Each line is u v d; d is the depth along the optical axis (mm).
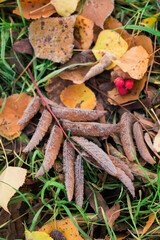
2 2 444
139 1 448
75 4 416
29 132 412
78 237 373
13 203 397
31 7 429
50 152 382
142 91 425
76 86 420
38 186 408
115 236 376
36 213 384
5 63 429
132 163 398
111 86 423
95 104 414
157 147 396
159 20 437
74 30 427
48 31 417
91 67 422
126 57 410
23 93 420
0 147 409
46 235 365
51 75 413
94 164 383
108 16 426
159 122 407
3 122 412
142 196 406
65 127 394
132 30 436
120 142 404
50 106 399
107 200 405
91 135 394
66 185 374
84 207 399
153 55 415
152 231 393
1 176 386
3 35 435
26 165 411
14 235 394
